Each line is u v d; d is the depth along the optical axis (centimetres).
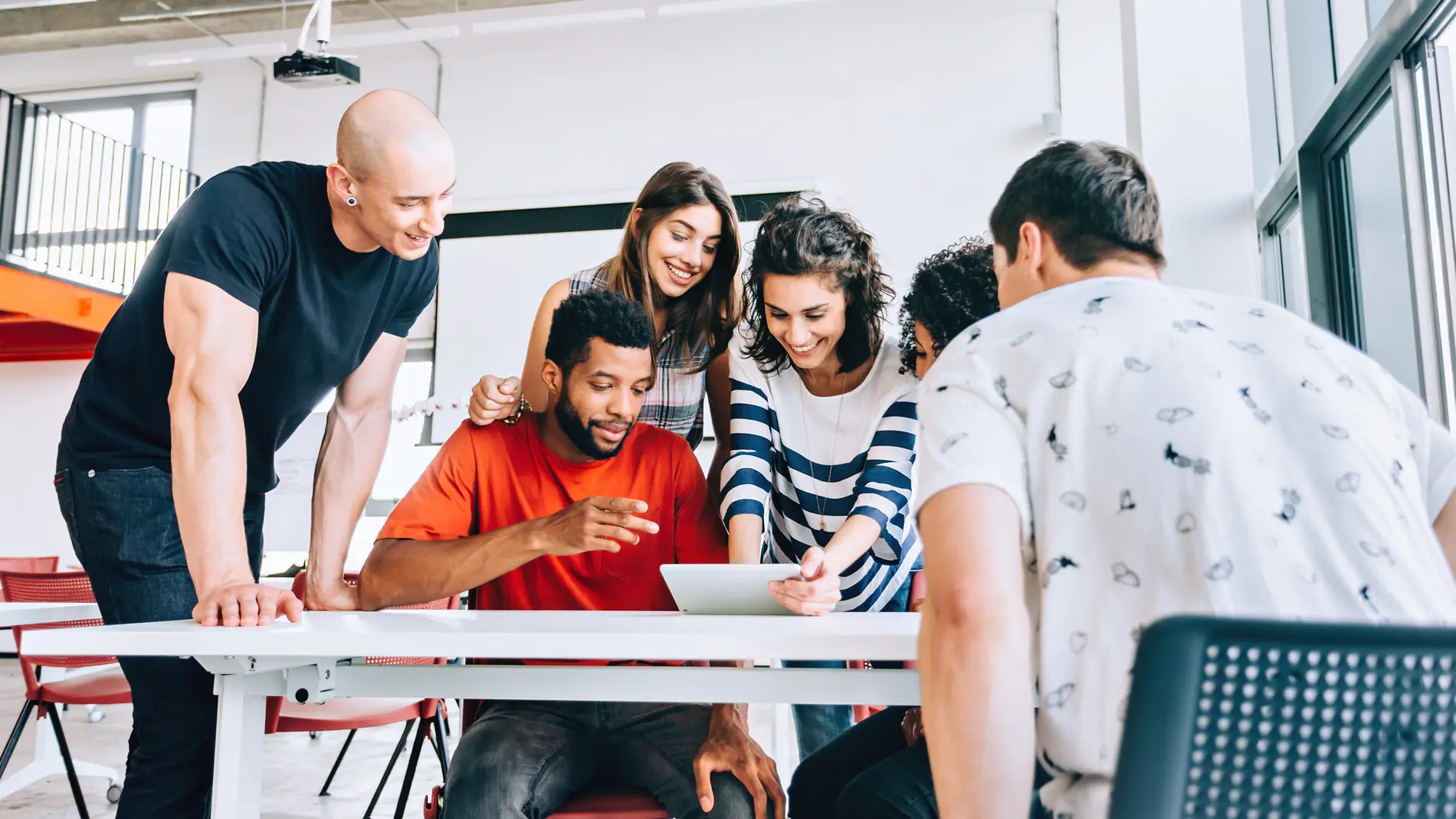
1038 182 97
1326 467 75
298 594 240
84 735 445
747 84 785
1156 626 49
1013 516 78
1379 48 317
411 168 158
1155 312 83
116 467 172
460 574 161
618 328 181
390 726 495
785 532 207
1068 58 739
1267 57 475
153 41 885
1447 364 300
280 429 190
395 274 189
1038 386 81
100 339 177
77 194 813
